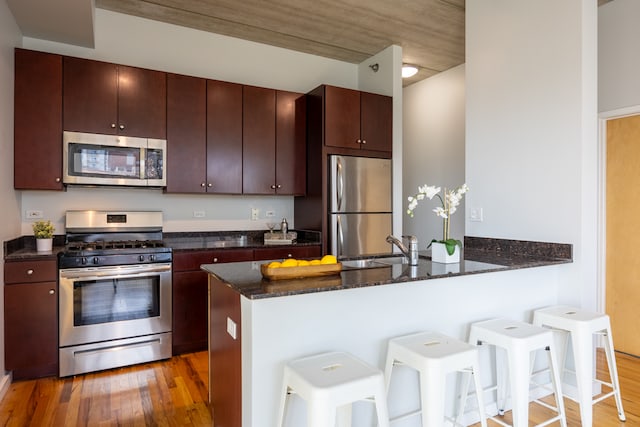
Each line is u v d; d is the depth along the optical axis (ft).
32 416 7.36
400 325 6.73
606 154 11.05
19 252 9.22
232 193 12.23
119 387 8.61
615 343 10.90
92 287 9.37
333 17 11.92
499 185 9.71
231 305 6.28
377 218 13.46
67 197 11.09
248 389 5.57
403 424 6.64
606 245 11.08
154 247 10.23
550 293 8.58
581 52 8.07
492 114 9.87
